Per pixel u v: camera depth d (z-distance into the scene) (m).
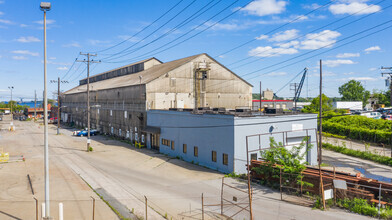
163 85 43.75
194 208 17.17
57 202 18.02
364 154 33.84
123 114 50.94
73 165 29.73
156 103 42.97
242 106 47.94
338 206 17.25
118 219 15.24
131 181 23.59
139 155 35.69
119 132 53.03
